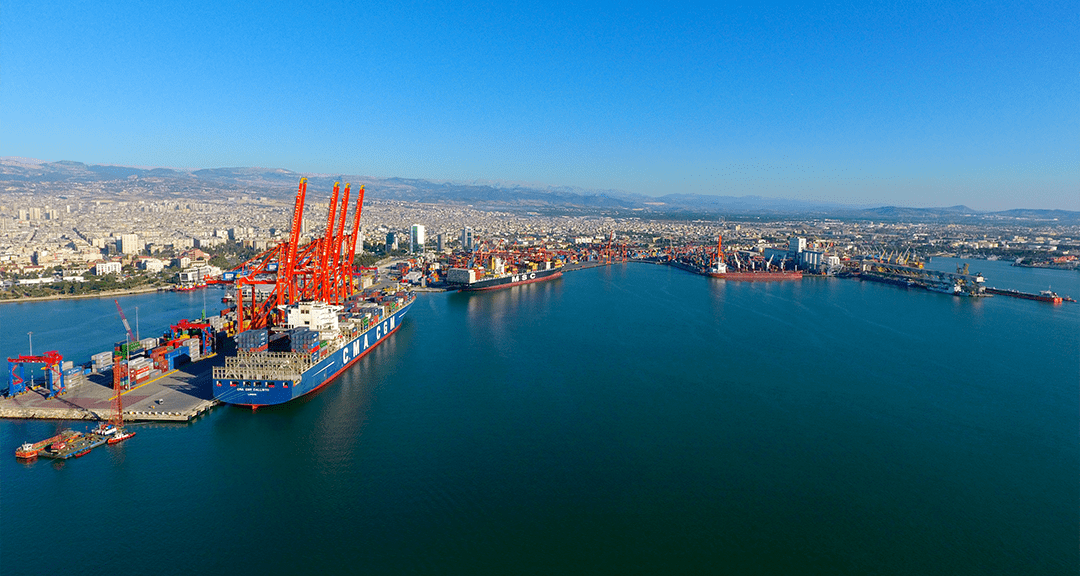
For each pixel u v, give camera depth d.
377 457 134.00
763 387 187.38
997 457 139.38
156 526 106.69
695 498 119.25
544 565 97.94
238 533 105.19
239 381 158.50
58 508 111.69
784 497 120.25
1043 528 110.88
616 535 106.69
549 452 138.12
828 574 97.25
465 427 151.75
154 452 134.75
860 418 162.00
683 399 175.12
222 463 130.00
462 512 113.00
